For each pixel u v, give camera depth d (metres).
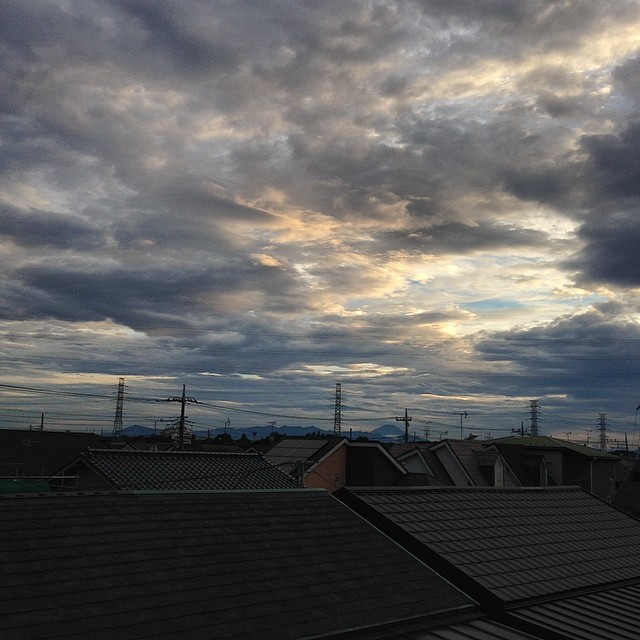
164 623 7.56
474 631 9.84
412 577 10.90
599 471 50.81
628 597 12.30
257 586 9.04
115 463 26.66
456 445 49.34
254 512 11.77
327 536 11.59
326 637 8.34
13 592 7.35
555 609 11.10
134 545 9.27
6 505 9.55
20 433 44.59
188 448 62.84
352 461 44.72
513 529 14.53
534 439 53.19
